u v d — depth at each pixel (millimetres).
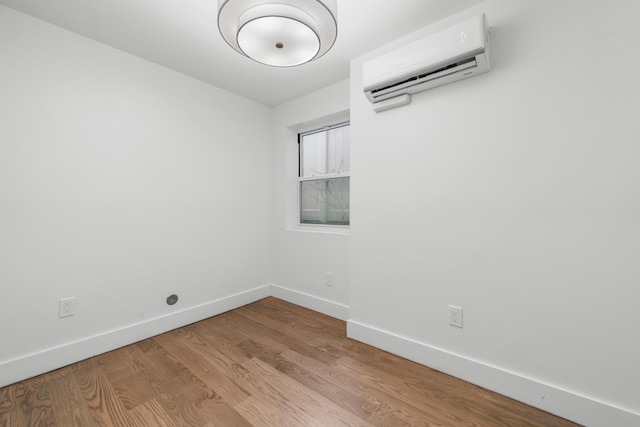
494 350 1523
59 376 1636
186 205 2395
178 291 2344
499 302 1508
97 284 1897
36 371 1638
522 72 1434
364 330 2051
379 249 1984
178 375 1651
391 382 1592
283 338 2137
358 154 2098
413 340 1820
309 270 2785
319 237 2699
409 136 1837
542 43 1383
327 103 2619
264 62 1379
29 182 1638
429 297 1756
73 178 1796
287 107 2990
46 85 1696
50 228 1710
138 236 2100
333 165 2850
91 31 1796
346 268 2500
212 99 2584
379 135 1982
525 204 1430
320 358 1848
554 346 1358
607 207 1238
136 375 1651
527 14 1420
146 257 2143
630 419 1177
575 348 1309
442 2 1541
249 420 1304
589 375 1276
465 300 1618
